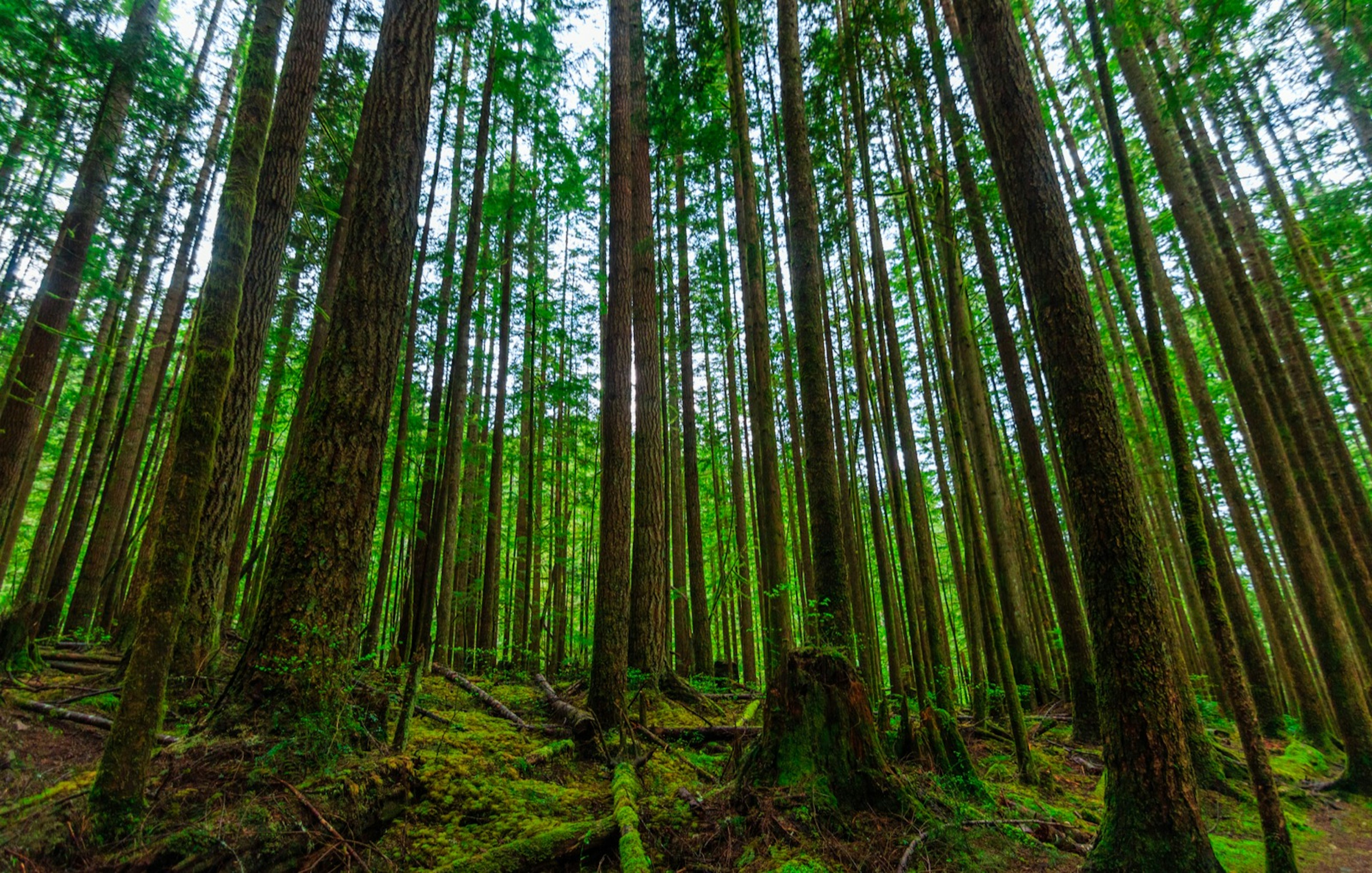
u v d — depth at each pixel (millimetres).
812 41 6301
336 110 8617
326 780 3332
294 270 9484
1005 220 8359
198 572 4719
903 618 7438
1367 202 7504
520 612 13219
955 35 7578
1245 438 12477
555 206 11156
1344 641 6531
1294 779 6348
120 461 7980
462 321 6938
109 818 2490
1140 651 3191
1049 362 3715
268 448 10156
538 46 8570
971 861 3518
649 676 7336
